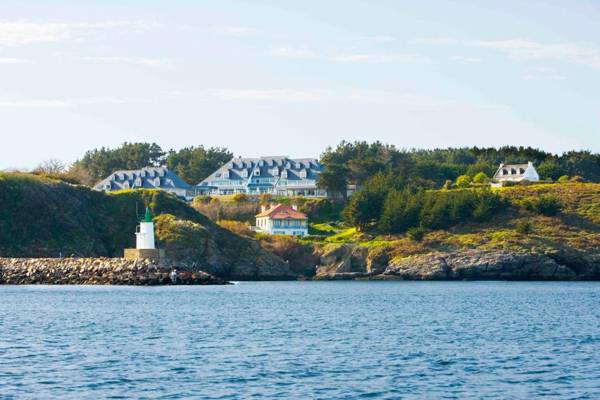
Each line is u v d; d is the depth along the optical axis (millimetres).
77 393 69562
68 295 174750
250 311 143000
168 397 68438
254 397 68750
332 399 68438
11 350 90938
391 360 87062
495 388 73125
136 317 128250
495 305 165000
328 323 124000
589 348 97312
